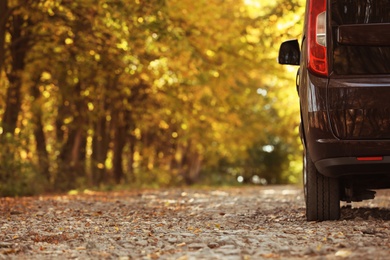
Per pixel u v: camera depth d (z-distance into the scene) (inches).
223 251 298.5
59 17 962.1
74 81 1182.3
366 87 358.9
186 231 390.3
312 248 294.5
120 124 1544.0
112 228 417.1
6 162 960.3
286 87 1457.9
